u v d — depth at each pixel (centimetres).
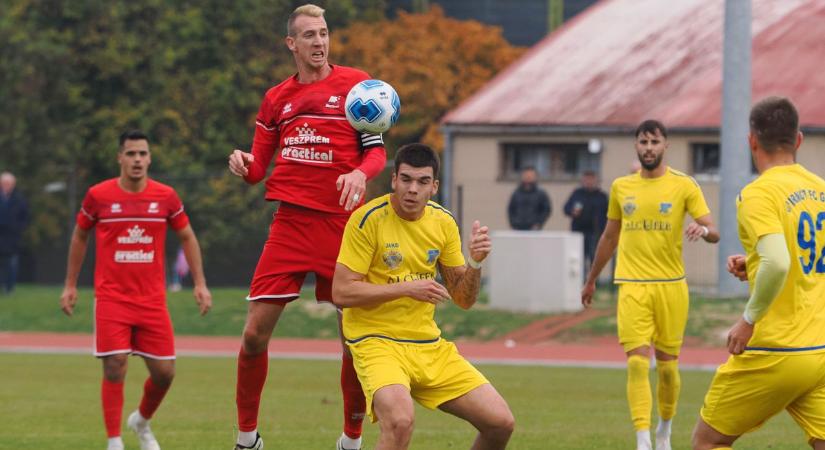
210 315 6706
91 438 2942
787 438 2966
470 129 9119
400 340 2038
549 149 9025
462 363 2050
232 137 10738
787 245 1853
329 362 5091
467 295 2073
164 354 2711
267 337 2417
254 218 8906
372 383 1980
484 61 12162
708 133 8300
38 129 9888
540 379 4394
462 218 8056
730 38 6388
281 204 2384
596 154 8881
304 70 2364
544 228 8881
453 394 2020
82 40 10344
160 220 2738
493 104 9319
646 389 2741
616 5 10544
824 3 9456
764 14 9512
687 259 7631
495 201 8738
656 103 8794
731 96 6397
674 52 9419
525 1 14112
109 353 2661
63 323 6706
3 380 4319
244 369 2447
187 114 10581
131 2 10562
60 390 4019
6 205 7456
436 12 12231
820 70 8606
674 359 2831
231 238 8881
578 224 6838
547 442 2861
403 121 11625
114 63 10331
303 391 4006
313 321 6500
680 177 2880
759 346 1867
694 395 3906
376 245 2047
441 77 11631
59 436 2972
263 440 2900
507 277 6462
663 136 2886
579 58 9725
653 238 2855
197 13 10669
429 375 2023
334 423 3228
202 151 10519
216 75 10612
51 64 10044
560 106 9075
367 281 2064
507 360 5178
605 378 4431
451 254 2089
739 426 1917
